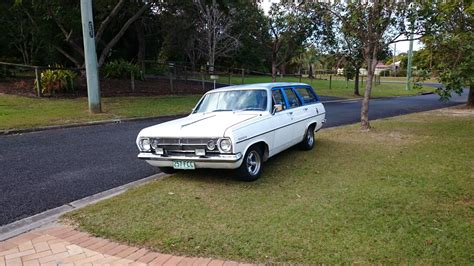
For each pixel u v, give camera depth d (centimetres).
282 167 641
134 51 3306
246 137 530
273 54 2273
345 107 1834
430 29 903
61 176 602
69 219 429
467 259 325
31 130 995
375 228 387
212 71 3231
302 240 362
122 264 331
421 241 357
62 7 1805
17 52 2944
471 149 768
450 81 816
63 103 1446
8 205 477
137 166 665
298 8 1272
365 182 545
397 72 7144
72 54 2552
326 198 478
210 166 524
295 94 754
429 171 602
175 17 2816
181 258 337
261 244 356
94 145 836
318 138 925
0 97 1482
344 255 333
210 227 398
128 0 2017
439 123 1188
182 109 1459
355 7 978
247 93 658
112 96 1756
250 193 505
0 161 691
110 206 464
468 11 879
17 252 357
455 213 425
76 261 339
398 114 1555
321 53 1909
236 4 2667
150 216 431
